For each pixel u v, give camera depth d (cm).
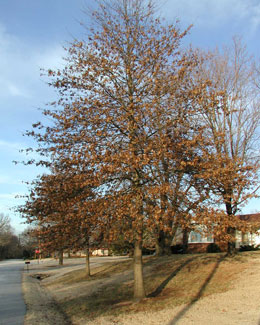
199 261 1712
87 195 1036
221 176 1059
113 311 1128
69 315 1213
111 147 1050
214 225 1038
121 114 1103
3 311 1309
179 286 1352
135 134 1098
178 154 1082
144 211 1004
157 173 1070
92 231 1152
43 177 1147
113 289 1594
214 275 1393
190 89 1173
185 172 1112
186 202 1059
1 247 9700
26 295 1797
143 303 1160
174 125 1116
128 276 1864
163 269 1723
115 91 1181
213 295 1131
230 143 1694
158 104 1134
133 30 1256
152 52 1200
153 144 1041
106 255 5506
